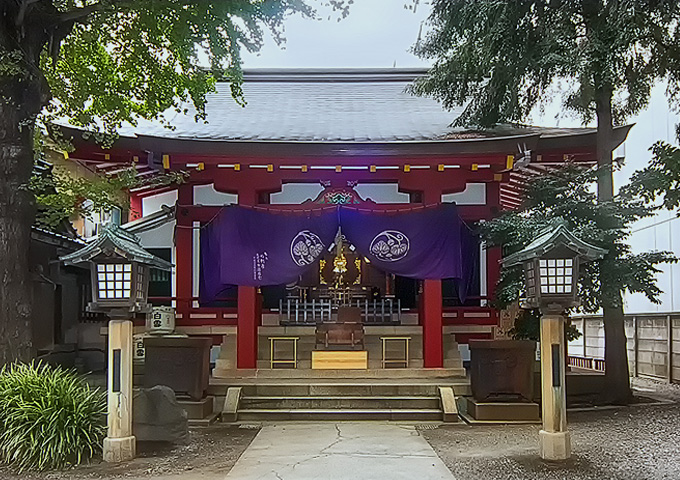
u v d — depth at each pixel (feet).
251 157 33.86
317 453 21.91
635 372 47.55
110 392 20.63
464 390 30.89
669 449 21.99
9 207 22.74
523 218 32.53
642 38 30.14
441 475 18.90
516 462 20.31
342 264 45.52
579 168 33.22
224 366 36.37
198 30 27.02
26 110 23.29
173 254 42.80
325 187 37.11
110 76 30.73
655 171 29.91
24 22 23.36
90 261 20.68
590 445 22.67
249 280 34.35
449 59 36.32
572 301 20.54
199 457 21.25
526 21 32.42
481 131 37.14
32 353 23.07
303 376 34.60
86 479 18.40
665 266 47.34
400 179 36.14
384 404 29.66
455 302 41.98
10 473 18.85
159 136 32.48
